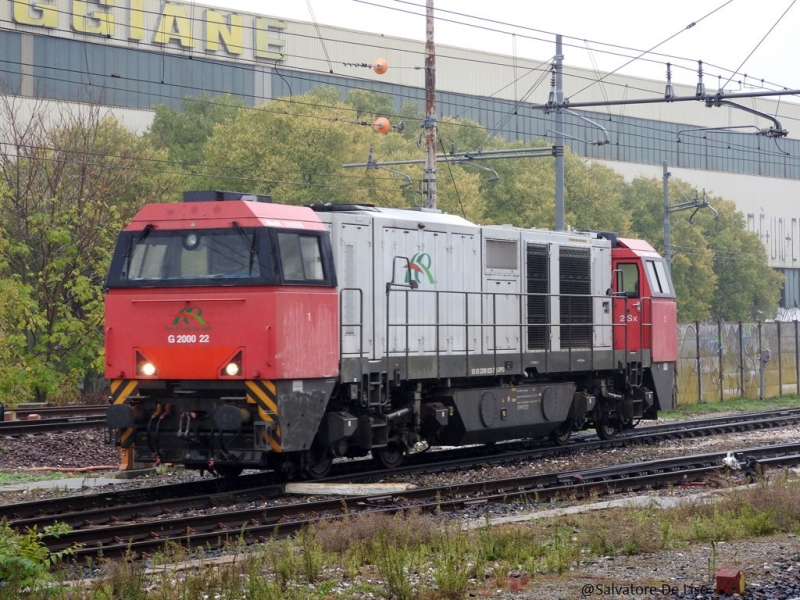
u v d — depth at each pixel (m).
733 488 16.44
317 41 72.06
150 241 16.56
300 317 15.98
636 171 86.81
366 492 16.22
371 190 47.56
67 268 33.59
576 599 9.48
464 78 77.38
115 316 16.62
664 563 11.14
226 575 9.96
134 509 14.10
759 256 77.44
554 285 22.44
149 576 10.39
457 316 19.89
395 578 9.88
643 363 25.00
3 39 60.03
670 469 19.08
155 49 65.69
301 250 16.22
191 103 58.31
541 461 20.84
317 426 16.42
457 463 19.86
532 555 11.51
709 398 38.09
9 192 33.41
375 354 17.89
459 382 20.42
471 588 10.08
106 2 63.53
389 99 58.44
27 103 57.97
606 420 24.77
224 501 15.30
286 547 11.20
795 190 101.94
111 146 42.44
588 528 12.80
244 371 15.66
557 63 29.97
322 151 45.84
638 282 25.02
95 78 63.31
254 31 69.50
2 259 30.81
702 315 69.38
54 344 34.25
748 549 11.85
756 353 40.91
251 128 46.31
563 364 22.50
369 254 17.91
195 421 16.25
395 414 18.48
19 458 20.12
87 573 10.78
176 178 42.34
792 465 19.61
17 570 9.55
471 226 20.42
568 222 57.16
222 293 15.86
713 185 93.50
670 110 90.06
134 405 16.55
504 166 57.19
